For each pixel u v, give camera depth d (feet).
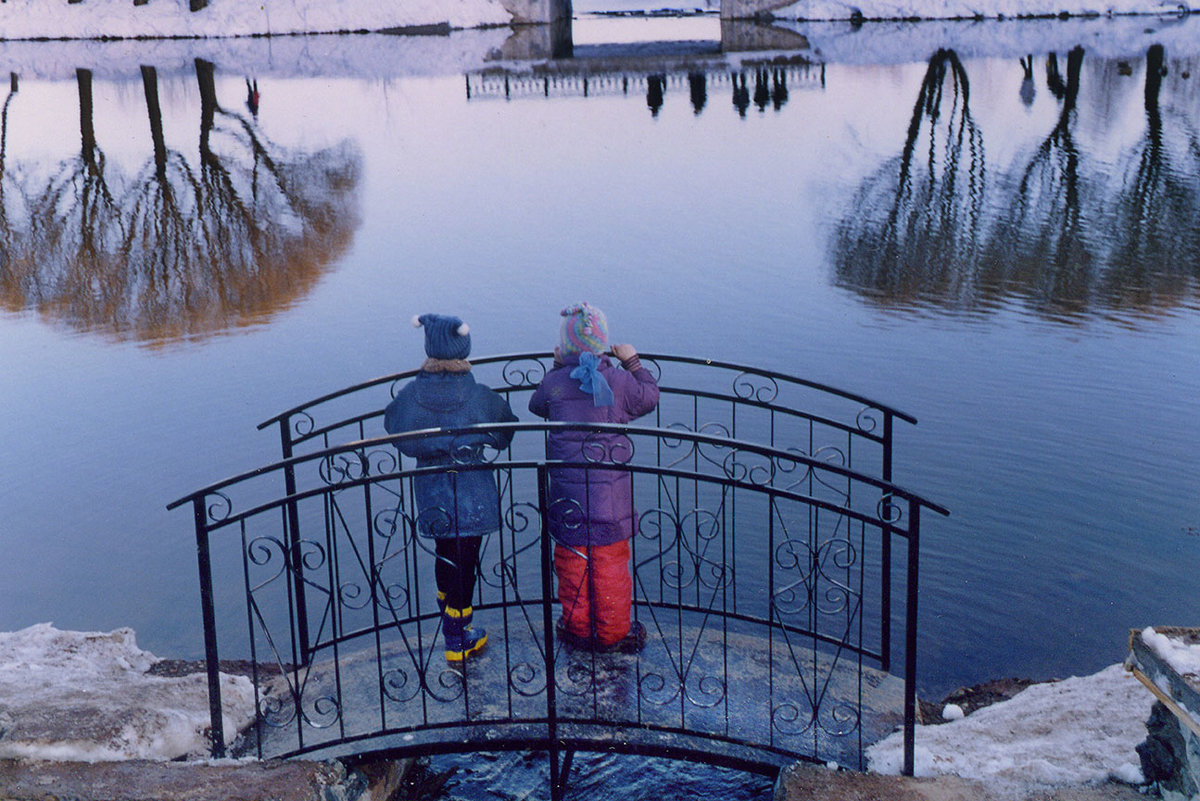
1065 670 17.90
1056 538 21.79
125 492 25.26
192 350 36.78
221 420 29.81
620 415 13.46
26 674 15.10
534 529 22.76
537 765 14.17
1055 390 30.14
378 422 29.12
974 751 12.12
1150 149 70.23
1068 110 83.82
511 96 100.27
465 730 12.59
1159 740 10.61
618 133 81.30
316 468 26.20
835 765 11.84
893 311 38.73
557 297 40.96
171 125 86.33
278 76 111.96
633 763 14.12
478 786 13.84
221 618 20.11
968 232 51.90
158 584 21.34
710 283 42.60
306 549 22.41
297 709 12.41
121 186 67.21
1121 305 39.65
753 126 82.53
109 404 31.30
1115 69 100.78
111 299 44.80
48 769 11.24
